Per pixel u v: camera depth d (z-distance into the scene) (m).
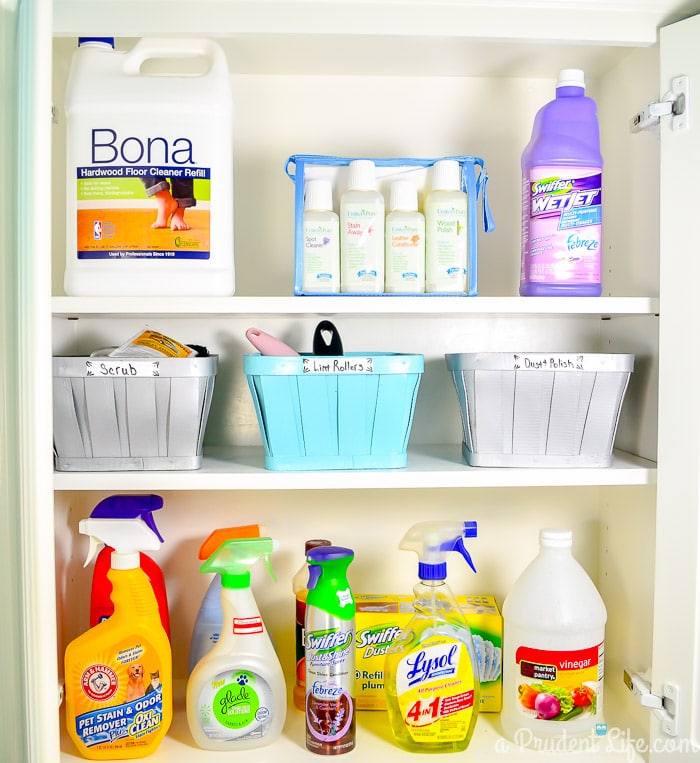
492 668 1.26
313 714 1.13
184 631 1.39
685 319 1.08
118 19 1.09
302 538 1.39
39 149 0.88
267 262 1.38
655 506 1.18
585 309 1.11
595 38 1.13
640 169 1.22
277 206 1.37
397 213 1.13
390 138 1.38
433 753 1.14
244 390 1.38
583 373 1.13
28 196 0.88
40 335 0.89
